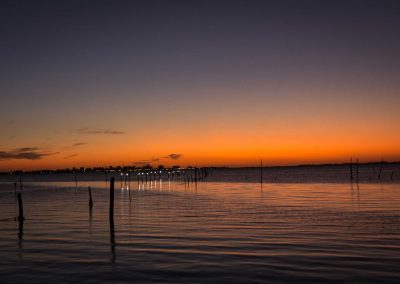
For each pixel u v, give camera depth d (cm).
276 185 8406
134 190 7750
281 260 1578
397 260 1555
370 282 1295
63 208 3888
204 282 1327
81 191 7494
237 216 2969
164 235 2172
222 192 6300
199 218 2886
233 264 1533
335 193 5397
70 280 1369
